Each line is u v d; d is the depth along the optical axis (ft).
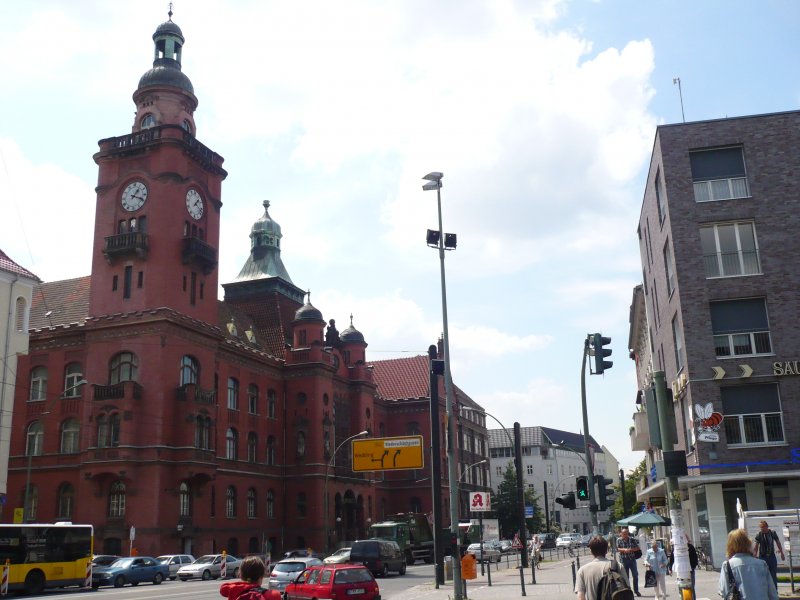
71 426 187.83
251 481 220.43
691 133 118.52
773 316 110.83
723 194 116.67
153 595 105.29
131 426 177.17
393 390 318.24
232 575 161.48
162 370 182.09
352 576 76.59
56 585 120.16
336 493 247.09
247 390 226.17
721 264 114.42
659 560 77.46
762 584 30.19
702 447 108.47
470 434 361.10
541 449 488.44
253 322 265.95
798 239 112.68
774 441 107.76
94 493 176.55
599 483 89.51
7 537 115.96
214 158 214.07
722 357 110.93
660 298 135.64
